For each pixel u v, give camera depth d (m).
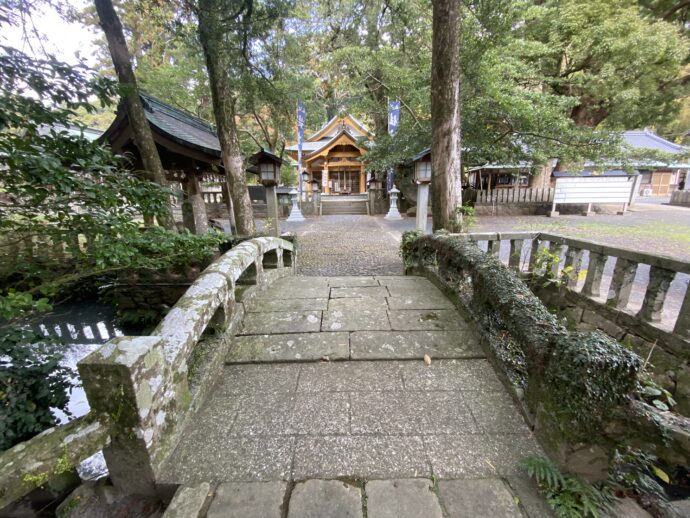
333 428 1.58
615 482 1.28
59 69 1.78
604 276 4.81
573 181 11.69
